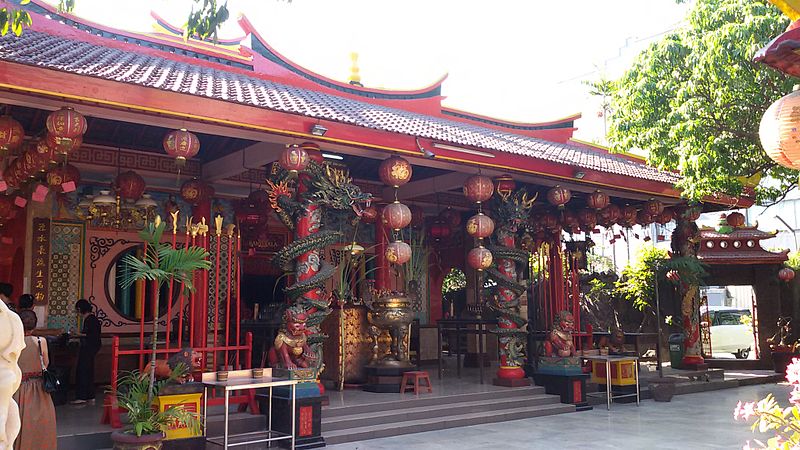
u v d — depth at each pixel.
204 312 8.30
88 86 6.61
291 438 7.60
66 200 11.23
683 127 10.73
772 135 4.27
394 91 11.95
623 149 12.27
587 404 11.28
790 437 4.15
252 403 8.34
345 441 8.33
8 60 6.10
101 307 11.77
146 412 6.16
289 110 7.92
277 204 8.94
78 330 11.16
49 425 6.14
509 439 8.51
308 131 8.16
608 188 12.12
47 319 11.02
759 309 17.17
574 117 14.59
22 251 10.66
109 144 10.73
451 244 16.28
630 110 11.83
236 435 7.62
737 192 11.19
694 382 13.90
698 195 11.27
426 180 12.95
